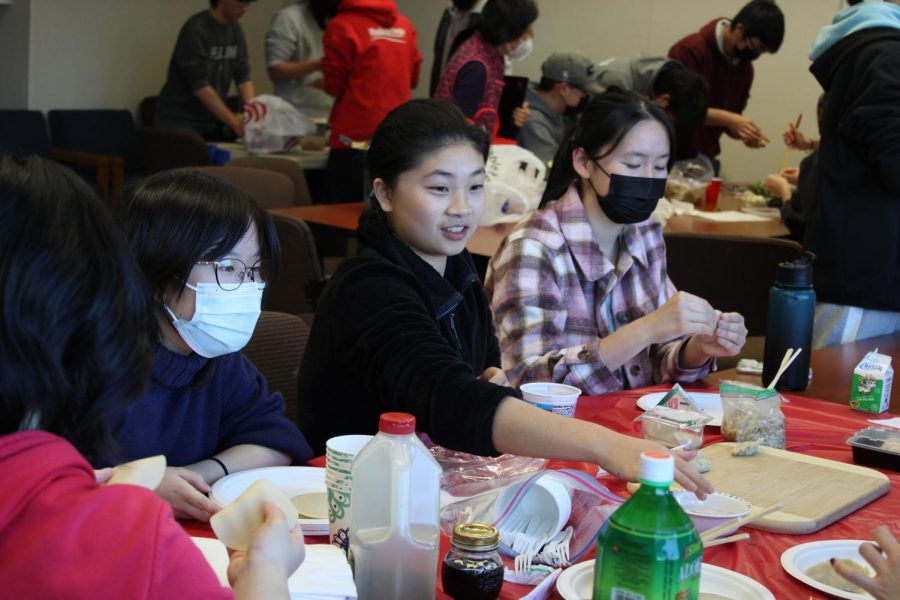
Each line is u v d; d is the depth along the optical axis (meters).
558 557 1.21
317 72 6.19
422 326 1.60
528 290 2.16
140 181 1.50
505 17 4.27
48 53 6.62
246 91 6.29
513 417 1.40
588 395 2.04
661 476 0.89
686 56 5.06
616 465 1.30
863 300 2.89
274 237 1.52
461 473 1.48
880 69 2.76
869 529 1.41
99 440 0.86
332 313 1.70
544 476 1.28
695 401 2.01
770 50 4.97
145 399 1.50
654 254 2.33
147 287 0.87
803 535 1.37
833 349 2.54
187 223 1.43
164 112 6.10
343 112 5.11
